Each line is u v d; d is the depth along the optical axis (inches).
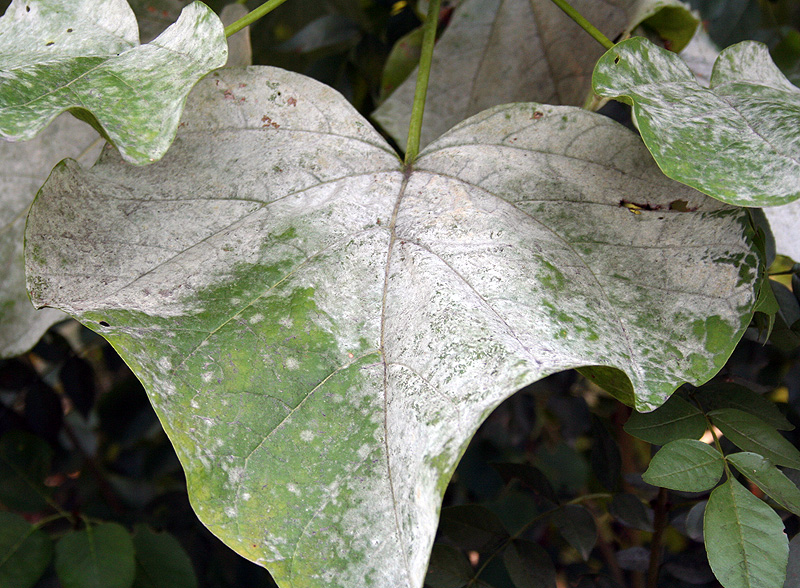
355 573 10.0
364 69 20.1
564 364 10.2
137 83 10.7
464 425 9.9
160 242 11.7
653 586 13.8
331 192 12.2
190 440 10.4
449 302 11.0
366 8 20.6
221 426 10.5
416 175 12.5
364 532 10.1
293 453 10.5
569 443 29.6
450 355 10.6
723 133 10.9
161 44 11.4
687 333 11.0
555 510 14.4
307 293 11.3
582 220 11.9
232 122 12.5
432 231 11.8
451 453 9.8
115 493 26.1
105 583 16.2
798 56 17.8
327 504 10.3
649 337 11.0
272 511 10.3
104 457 25.9
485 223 11.8
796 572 11.3
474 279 11.3
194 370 10.8
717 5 17.7
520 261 11.4
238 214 12.0
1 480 18.1
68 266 11.4
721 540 10.6
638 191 11.9
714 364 10.7
